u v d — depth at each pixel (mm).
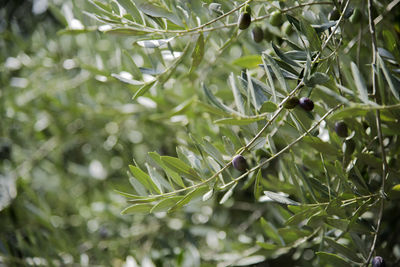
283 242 1361
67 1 1492
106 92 1884
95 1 1216
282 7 1253
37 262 1576
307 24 1170
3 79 1855
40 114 1953
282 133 1309
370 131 1236
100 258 1657
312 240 1409
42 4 1835
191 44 1282
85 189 2107
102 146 2082
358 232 1224
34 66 1817
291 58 1201
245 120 1154
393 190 1224
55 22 2037
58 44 1811
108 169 2057
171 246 1706
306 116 1216
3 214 1743
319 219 1219
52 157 2084
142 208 1190
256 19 1250
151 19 1214
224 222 1786
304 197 1242
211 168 1196
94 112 1835
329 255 1221
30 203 1878
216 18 1207
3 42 1879
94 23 1434
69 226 1976
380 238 1481
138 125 1936
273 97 1189
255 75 1413
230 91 1469
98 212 1879
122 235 1809
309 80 1143
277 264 1591
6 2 2086
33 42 1853
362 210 1213
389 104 1181
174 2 1225
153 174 1203
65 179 2082
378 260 1219
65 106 1822
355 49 1333
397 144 1264
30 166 1978
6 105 1891
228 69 1493
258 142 1196
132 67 1262
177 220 1805
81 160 2256
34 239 1583
